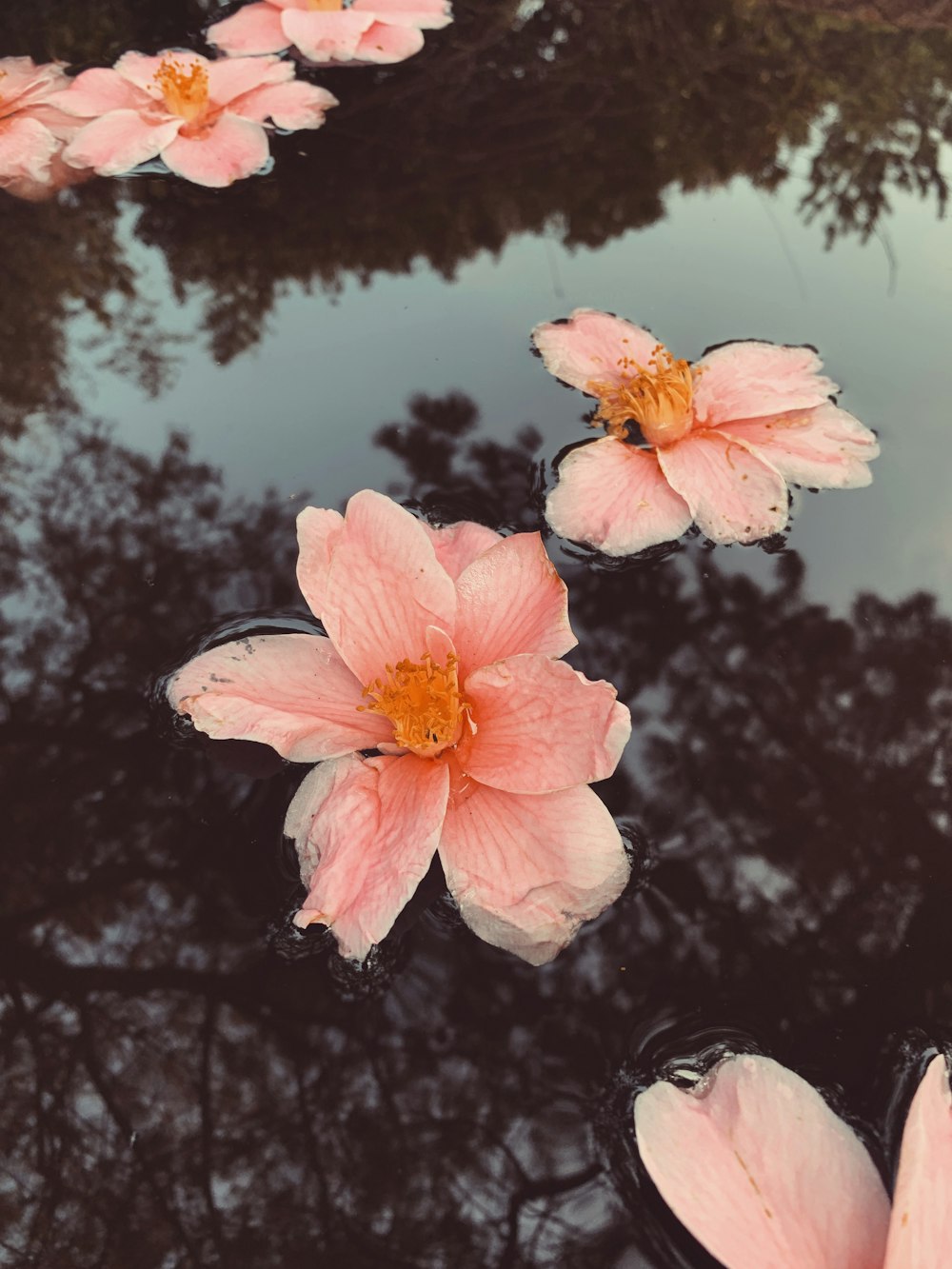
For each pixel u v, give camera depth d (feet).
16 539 0.99
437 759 0.81
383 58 1.48
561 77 1.49
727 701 0.88
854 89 1.47
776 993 0.76
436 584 0.83
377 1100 0.74
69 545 0.99
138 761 0.86
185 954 0.78
